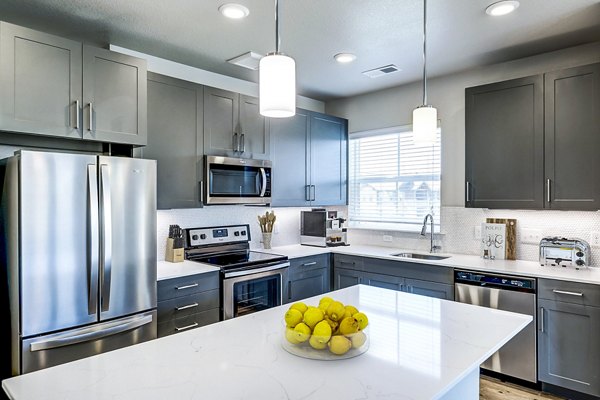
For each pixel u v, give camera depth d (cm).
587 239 299
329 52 311
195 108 313
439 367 122
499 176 314
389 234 421
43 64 226
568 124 281
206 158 316
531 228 324
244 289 309
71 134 236
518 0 229
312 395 105
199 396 104
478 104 326
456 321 167
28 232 201
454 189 371
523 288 278
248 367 122
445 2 230
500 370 289
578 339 257
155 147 287
